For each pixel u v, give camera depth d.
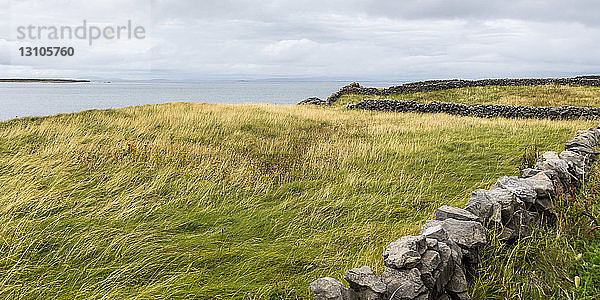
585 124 18.36
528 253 5.20
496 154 11.99
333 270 5.37
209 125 15.30
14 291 4.91
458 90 31.23
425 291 3.86
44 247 5.98
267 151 12.49
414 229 6.64
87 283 5.13
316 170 10.30
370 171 10.31
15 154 11.31
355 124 17.75
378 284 3.89
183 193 8.37
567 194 6.78
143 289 4.95
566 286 4.61
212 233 6.61
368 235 6.49
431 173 10.13
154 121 15.49
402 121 18.78
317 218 7.23
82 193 8.33
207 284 5.05
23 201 7.55
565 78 31.36
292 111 20.58
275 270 5.37
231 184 8.95
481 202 5.55
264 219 7.20
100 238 6.24
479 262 4.84
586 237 5.68
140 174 9.53
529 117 21.73
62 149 11.55
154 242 6.17
